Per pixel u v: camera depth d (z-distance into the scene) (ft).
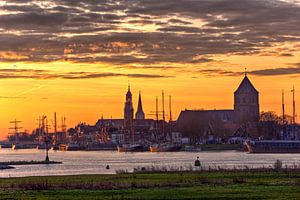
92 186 320.50
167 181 348.38
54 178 410.72
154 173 436.35
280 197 261.24
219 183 330.13
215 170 445.78
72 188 315.99
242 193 278.67
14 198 270.87
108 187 316.19
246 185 317.01
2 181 388.98
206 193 280.51
